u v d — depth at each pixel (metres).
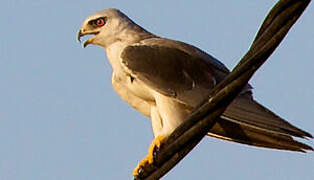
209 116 8.84
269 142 11.35
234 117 10.86
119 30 12.84
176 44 12.55
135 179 9.84
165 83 11.91
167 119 11.77
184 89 11.90
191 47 12.64
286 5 7.78
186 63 12.18
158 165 9.57
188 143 9.18
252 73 8.34
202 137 9.13
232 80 8.45
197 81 12.04
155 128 12.16
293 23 7.86
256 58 8.12
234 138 11.62
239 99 11.09
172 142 9.22
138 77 12.01
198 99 11.77
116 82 12.52
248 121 10.80
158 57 12.20
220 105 8.73
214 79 12.19
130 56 12.23
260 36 8.09
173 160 9.46
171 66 12.09
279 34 7.92
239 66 8.32
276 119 10.71
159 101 11.91
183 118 11.73
